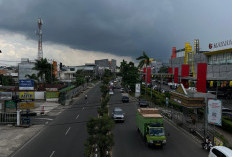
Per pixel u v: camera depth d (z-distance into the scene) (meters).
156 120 22.81
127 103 52.06
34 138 24.77
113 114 32.62
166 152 20.02
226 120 28.27
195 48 82.00
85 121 33.06
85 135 25.55
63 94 53.97
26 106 43.69
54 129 28.75
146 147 21.36
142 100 49.16
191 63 79.06
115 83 136.12
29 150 20.61
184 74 49.69
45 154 19.38
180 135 25.89
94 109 44.03
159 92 64.25
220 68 59.78
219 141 19.94
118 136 25.14
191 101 24.53
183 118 30.67
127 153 19.55
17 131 28.06
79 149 20.56
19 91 49.75
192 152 20.09
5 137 25.30
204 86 28.91
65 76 131.00
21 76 95.00
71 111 42.22
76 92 74.00
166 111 39.97
